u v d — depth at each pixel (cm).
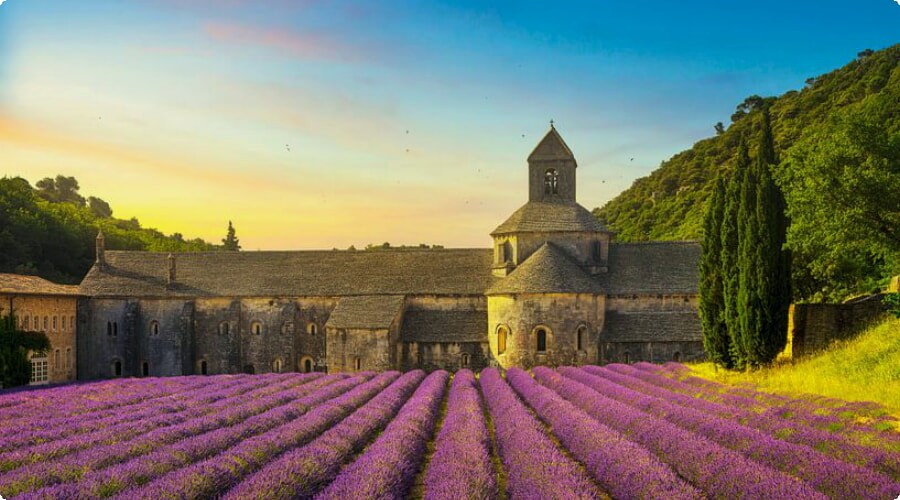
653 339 6531
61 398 4600
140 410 3859
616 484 2172
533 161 7419
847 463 2108
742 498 1888
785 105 14712
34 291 6606
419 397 4144
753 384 4125
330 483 2184
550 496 1909
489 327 6769
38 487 2125
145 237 15825
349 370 6688
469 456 2411
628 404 3697
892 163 3878
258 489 1973
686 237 11700
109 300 7600
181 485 2012
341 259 7800
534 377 5653
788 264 4619
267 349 7419
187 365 7412
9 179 12788
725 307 4959
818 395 3388
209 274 7769
